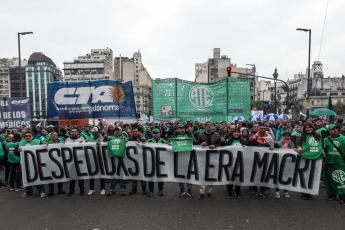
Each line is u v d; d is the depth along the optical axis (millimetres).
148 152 6789
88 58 121750
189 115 13344
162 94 13469
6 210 5676
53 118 10344
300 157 6266
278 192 6430
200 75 103500
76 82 10305
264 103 34688
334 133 6047
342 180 5867
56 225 4840
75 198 6547
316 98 96625
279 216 5125
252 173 6531
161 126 12930
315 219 4961
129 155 6855
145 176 6781
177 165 6707
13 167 7465
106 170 6891
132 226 4738
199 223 4832
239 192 6535
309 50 18500
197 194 6871
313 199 6258
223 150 6566
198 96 13242
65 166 6930
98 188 7645
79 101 10344
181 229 4590
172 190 7262
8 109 12109
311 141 6148
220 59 88125
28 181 6793
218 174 6547
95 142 7020
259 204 5895
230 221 4906
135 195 6766
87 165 6938
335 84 104938
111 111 10336
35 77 124250
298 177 6262
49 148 6930
